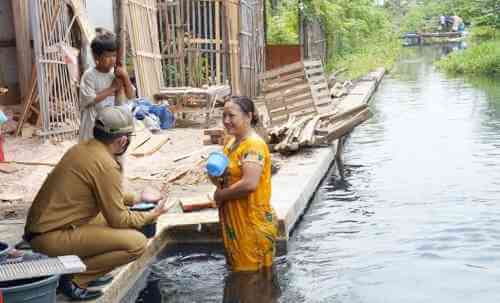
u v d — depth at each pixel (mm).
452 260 6961
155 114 13297
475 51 33188
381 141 14125
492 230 7902
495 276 6520
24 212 7785
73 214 5285
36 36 11164
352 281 6410
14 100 13961
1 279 4496
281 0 29141
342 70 29016
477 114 17812
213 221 7277
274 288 6223
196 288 6215
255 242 6457
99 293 5426
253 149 6258
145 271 6578
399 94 23656
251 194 6379
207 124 13672
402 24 61344
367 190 9992
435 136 14531
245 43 17906
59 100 11820
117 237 5336
